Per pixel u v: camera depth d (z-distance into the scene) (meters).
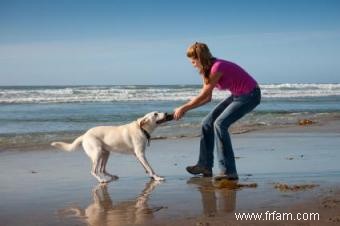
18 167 7.75
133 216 4.50
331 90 42.25
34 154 9.23
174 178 6.67
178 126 14.75
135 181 6.48
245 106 6.22
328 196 5.06
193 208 4.77
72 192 5.78
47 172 7.28
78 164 8.07
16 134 12.47
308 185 5.68
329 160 7.85
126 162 8.19
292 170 6.94
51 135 12.29
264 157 8.33
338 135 11.90
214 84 6.10
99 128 6.92
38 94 31.77
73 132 12.98
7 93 31.56
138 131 6.75
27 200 5.33
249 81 6.22
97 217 4.50
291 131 12.99
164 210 4.71
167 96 32.19
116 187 6.07
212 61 6.23
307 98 34.22
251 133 12.53
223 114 6.30
